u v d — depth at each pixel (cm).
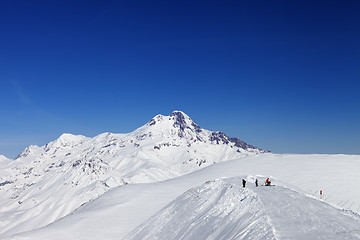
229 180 4688
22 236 5394
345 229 2048
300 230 2039
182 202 4209
